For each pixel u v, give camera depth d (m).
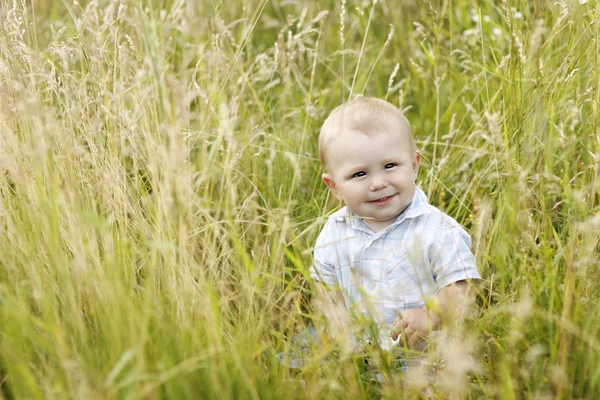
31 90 2.32
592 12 2.62
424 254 2.29
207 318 1.97
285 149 2.99
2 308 1.88
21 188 2.16
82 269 1.94
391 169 2.26
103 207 2.24
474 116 2.54
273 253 2.25
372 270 2.37
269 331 2.20
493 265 2.37
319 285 2.13
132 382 1.63
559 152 2.56
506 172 2.38
